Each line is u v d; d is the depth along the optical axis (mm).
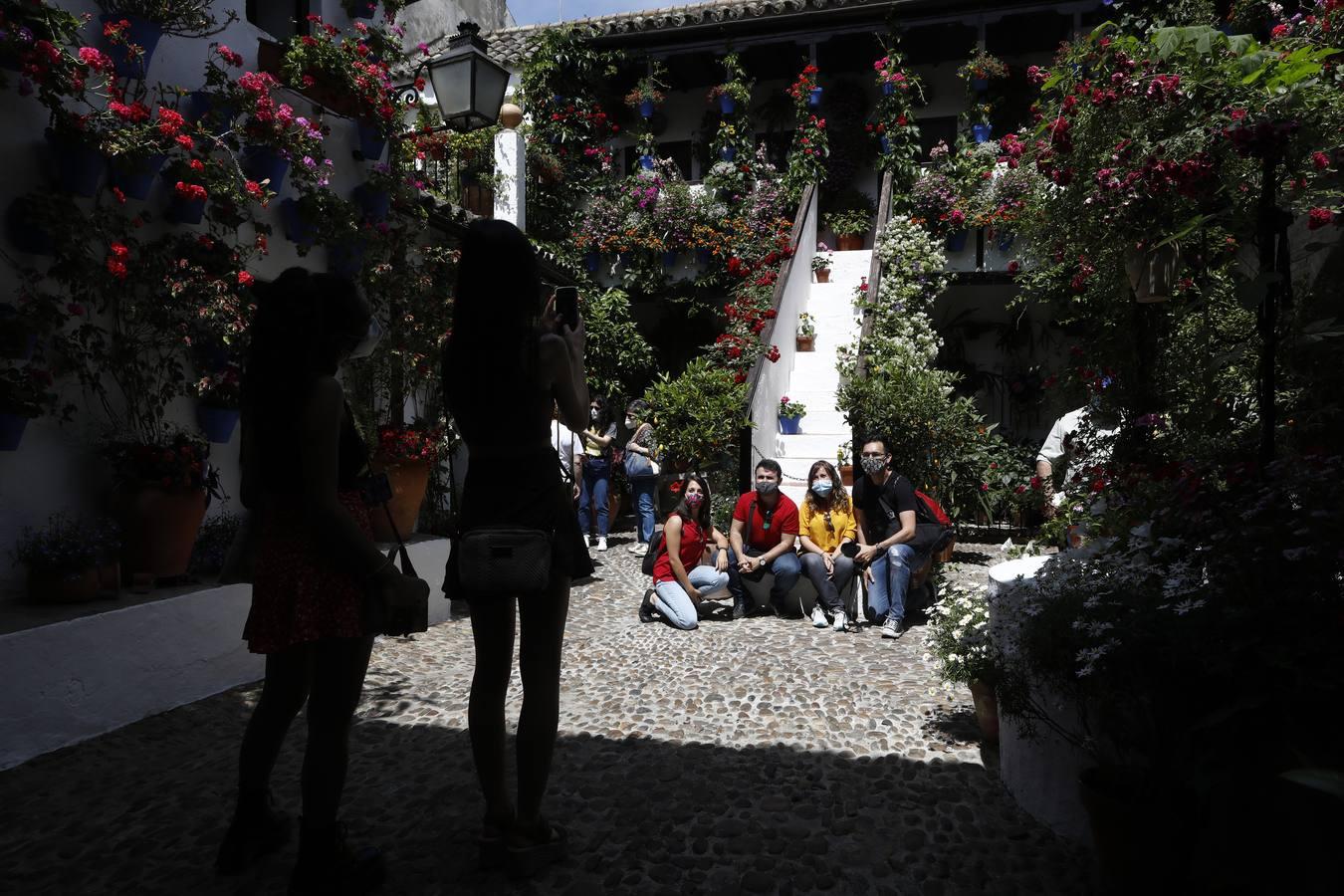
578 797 3133
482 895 2455
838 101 13484
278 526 2396
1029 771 3004
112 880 2543
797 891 2508
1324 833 1899
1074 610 2533
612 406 11961
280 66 5477
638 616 6316
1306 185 2984
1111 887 2320
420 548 5945
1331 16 3473
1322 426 2752
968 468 8703
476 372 2418
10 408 3678
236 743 3699
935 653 3941
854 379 8734
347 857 2428
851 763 3473
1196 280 3301
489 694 2531
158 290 4477
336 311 2434
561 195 12812
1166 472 2957
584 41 12984
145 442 4504
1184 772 2166
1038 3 11500
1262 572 2139
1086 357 3889
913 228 11047
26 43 3682
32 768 3395
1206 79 3072
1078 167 3520
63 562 3881
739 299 10117
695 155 14000
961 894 2502
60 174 4086
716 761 3490
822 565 5965
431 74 6660
